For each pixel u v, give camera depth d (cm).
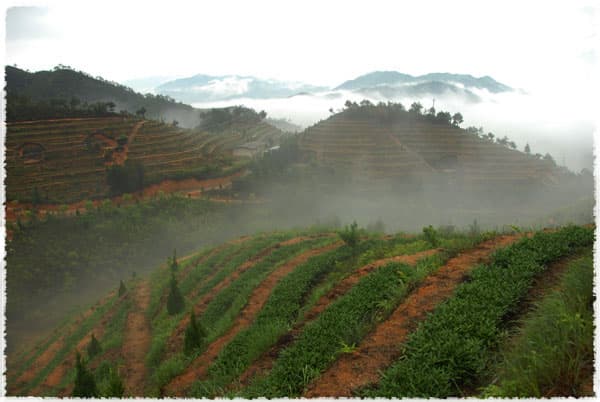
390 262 1177
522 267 846
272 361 951
